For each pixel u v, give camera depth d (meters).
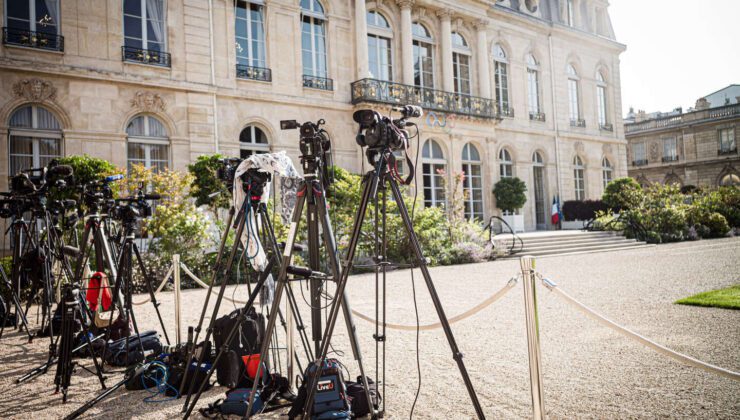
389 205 11.67
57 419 3.06
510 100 22.39
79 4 12.19
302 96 15.97
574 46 25.34
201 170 11.99
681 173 36.97
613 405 2.97
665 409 2.88
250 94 14.80
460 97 19.73
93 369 4.17
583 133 25.30
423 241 12.26
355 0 17.36
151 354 4.21
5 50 11.17
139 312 6.70
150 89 13.11
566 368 3.73
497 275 9.80
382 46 18.52
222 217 12.91
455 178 16.38
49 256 5.44
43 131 11.72
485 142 20.34
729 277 8.05
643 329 4.80
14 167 11.38
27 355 4.71
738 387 3.19
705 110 35.56
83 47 12.18
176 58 13.58
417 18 19.34
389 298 7.27
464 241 13.71
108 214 4.53
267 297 3.64
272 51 15.45
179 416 3.04
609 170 26.77
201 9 14.08
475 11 20.70
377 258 2.88
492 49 22.00
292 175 3.50
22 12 11.61
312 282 2.91
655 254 12.88
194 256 9.80
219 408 3.03
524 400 3.12
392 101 17.19
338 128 16.70
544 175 23.58
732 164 34.06
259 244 3.56
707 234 19.11
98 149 12.25
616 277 8.72
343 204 11.55
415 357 4.16
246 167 3.45
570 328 5.00
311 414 2.70
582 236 16.36
